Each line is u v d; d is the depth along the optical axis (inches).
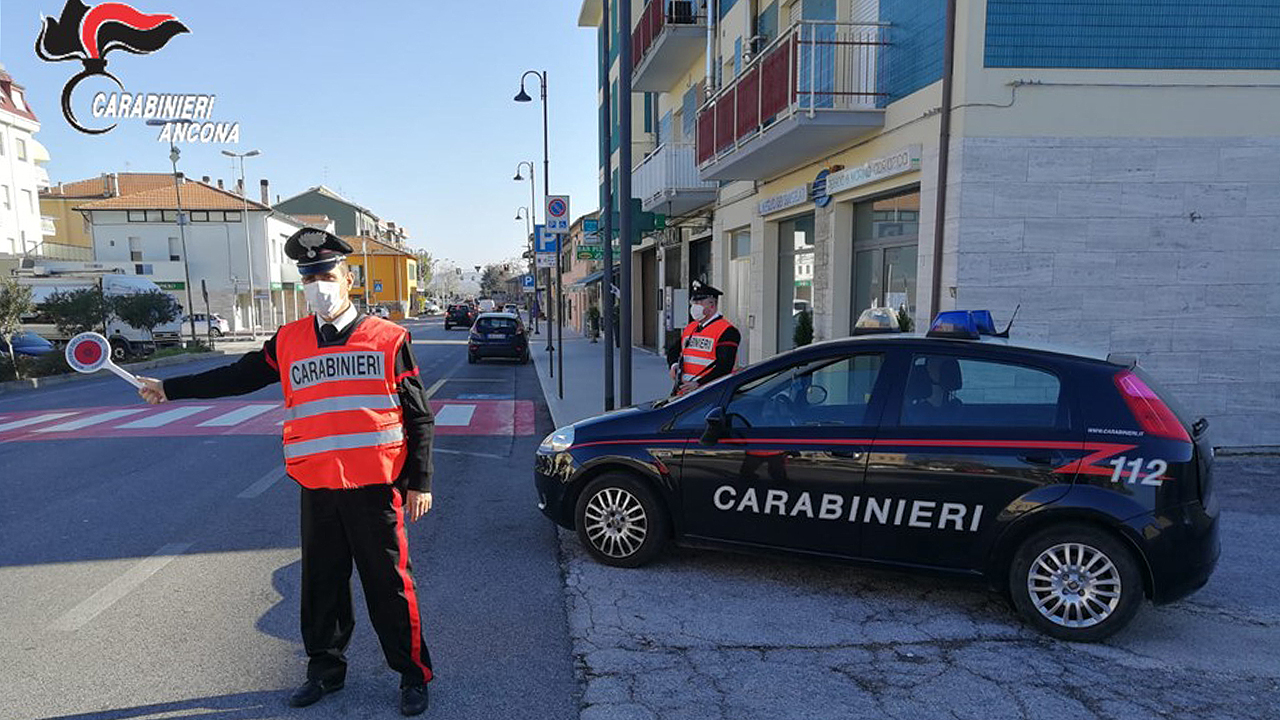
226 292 1850.4
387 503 120.8
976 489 152.3
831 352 172.1
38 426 410.9
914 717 121.1
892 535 159.8
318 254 117.1
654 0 642.2
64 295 904.9
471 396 559.2
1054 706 124.6
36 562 190.4
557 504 194.4
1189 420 151.5
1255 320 298.0
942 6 294.4
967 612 162.4
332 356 118.7
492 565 189.9
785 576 182.5
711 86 534.3
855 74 364.5
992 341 163.6
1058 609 148.6
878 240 370.3
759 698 127.0
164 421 419.5
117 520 226.1
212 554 196.4
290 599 167.6
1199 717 121.3
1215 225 293.9
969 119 285.3
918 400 161.6
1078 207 290.4
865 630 153.4
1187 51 288.7
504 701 126.0
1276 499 243.0
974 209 287.9
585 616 159.8
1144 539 141.6
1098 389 150.5
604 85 375.9
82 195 2378.2
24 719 119.2
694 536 179.3
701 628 154.2
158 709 122.8
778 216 478.9
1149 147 289.9
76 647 144.2
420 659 123.3
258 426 400.2
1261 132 292.4
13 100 1537.9
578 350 1000.9
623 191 350.9
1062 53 285.7
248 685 130.7
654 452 181.5
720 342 241.6
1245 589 174.6
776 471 168.2
